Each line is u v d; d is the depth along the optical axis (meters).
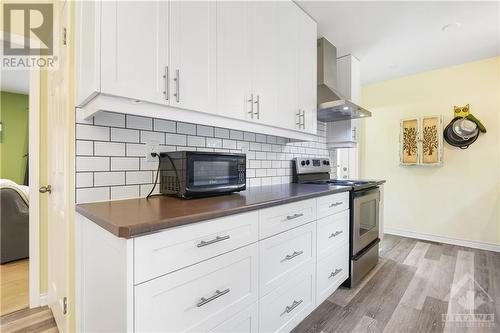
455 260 2.73
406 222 3.66
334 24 2.33
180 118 1.27
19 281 2.23
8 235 2.58
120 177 1.33
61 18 1.41
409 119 3.57
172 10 1.21
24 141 4.77
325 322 1.66
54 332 1.59
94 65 0.99
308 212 1.62
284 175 2.45
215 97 1.39
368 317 1.71
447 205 3.35
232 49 1.49
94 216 0.94
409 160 3.57
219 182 1.48
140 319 0.80
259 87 1.67
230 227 1.09
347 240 2.10
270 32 1.76
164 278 0.87
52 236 1.68
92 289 1.08
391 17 2.22
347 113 2.66
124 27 1.05
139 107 1.12
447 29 2.41
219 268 1.05
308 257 1.62
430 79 3.46
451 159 3.32
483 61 3.10
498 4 2.02
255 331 1.23
